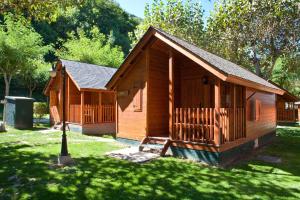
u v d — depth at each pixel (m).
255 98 13.01
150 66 11.66
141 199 5.85
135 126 12.05
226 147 9.51
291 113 29.81
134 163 8.91
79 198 5.83
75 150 10.83
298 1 22.20
